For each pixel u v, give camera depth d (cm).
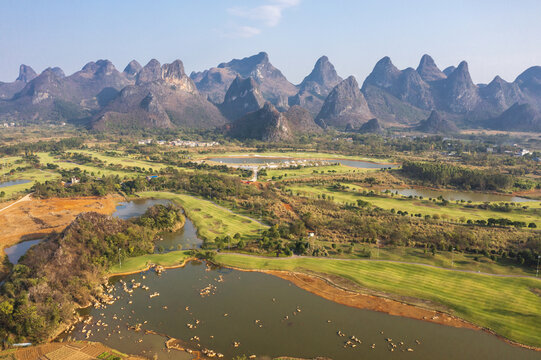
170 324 9869
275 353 8725
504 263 13262
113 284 12138
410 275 12450
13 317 9000
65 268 11750
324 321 10094
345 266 13212
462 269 12825
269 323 9956
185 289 11819
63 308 9762
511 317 10031
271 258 13950
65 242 12800
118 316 10244
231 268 13350
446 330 9725
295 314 10419
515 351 8894
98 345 8888
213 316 10262
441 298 11069
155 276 12744
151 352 8669
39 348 8744
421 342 9219
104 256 13138
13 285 10438
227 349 8850
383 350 8900
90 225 14100
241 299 11225
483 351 8900
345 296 11400
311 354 8706
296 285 12125
